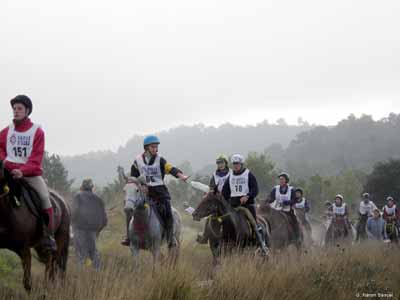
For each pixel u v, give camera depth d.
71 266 10.42
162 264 8.12
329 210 21.02
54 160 24.97
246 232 11.07
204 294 7.46
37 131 7.74
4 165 7.47
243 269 8.27
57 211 8.23
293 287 8.47
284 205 14.66
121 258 11.14
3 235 7.33
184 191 35.03
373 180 53.50
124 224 17.64
